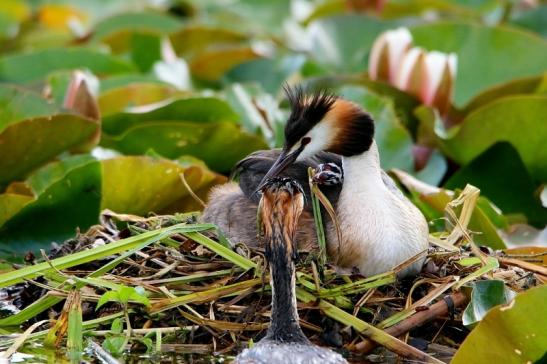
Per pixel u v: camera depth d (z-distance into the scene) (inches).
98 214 521.0
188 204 542.6
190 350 420.8
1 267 482.0
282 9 928.3
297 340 390.3
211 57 740.0
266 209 396.5
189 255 449.1
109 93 638.5
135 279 438.0
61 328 422.9
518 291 438.3
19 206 510.3
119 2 970.7
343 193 450.3
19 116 584.7
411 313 424.2
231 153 589.6
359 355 417.1
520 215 560.7
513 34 713.6
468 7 895.7
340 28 772.6
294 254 394.6
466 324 409.1
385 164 589.6
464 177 583.2
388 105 601.9
